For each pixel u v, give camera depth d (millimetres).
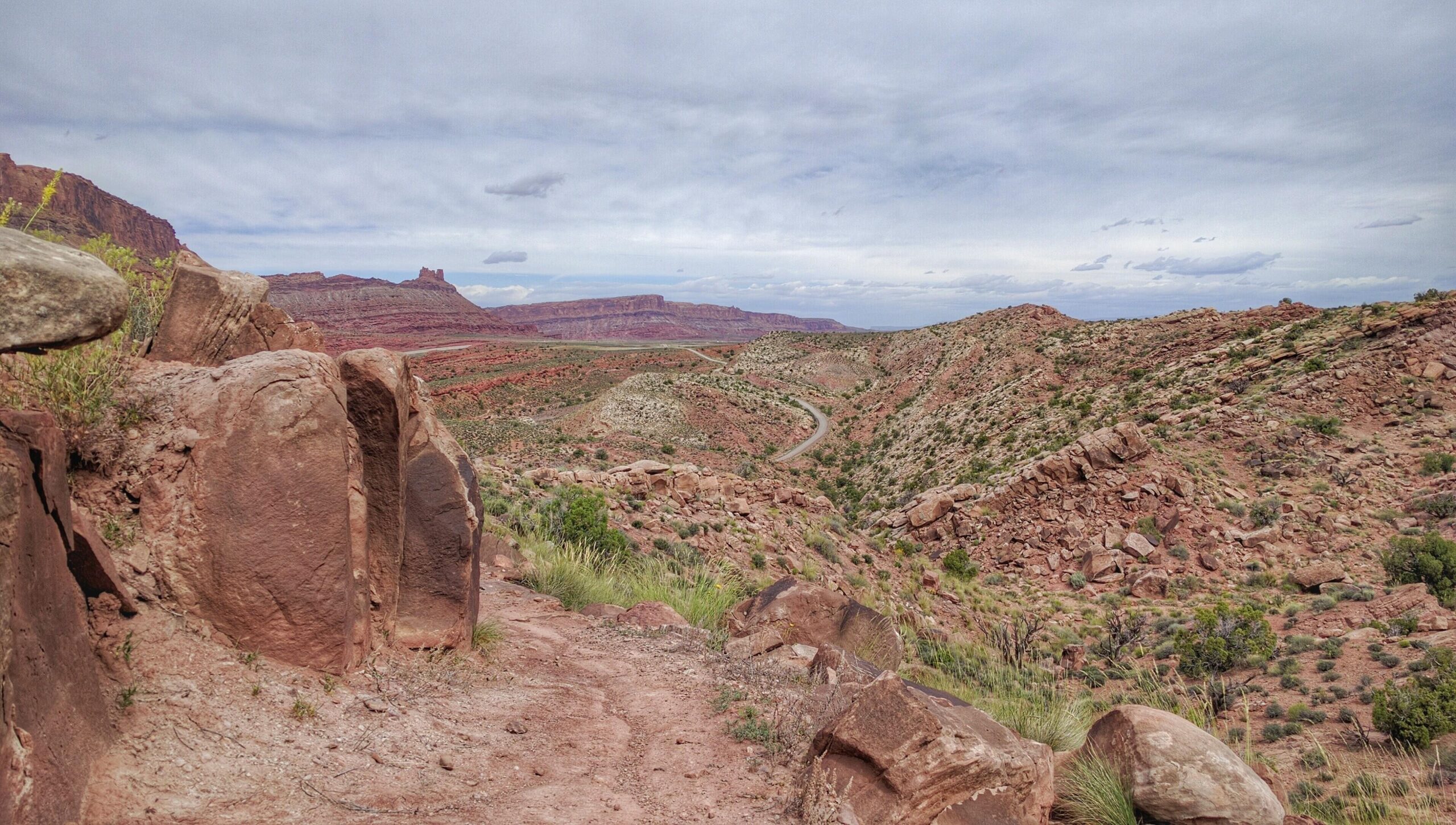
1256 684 22250
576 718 6293
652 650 8766
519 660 7738
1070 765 6312
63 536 3797
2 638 2941
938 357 141875
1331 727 18062
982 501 47844
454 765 4852
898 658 11023
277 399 5094
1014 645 20391
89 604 4145
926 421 105750
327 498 5238
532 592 11688
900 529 49812
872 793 4789
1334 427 51375
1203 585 37094
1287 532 40500
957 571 40250
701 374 155500
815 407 144125
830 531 33344
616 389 135000
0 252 3100
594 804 4672
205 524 4746
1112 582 38906
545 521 18109
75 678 3555
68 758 3312
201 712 4227
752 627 10578
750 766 5469
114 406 4770
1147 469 46406
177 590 4648
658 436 112000
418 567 6734
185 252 6566
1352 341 61438
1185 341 89750
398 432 6102
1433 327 58500
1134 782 5730
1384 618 28141
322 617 5156
